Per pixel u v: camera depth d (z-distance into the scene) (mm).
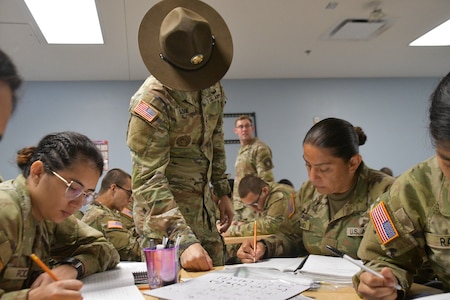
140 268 1215
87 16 3076
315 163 1295
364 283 794
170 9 1366
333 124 1316
